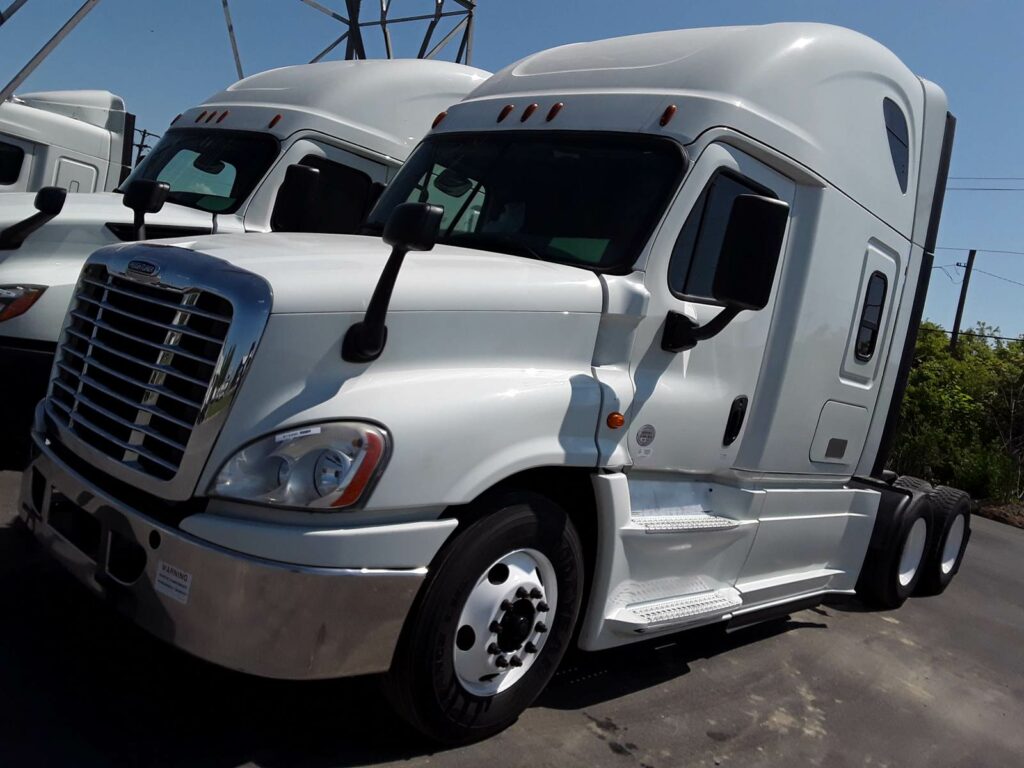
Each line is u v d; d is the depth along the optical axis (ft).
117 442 11.18
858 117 17.98
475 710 11.84
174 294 11.03
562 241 14.03
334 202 24.56
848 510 20.47
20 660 12.20
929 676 18.90
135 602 10.87
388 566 10.52
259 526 10.10
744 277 12.53
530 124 15.75
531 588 12.15
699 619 14.88
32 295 19.42
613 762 12.53
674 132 14.29
